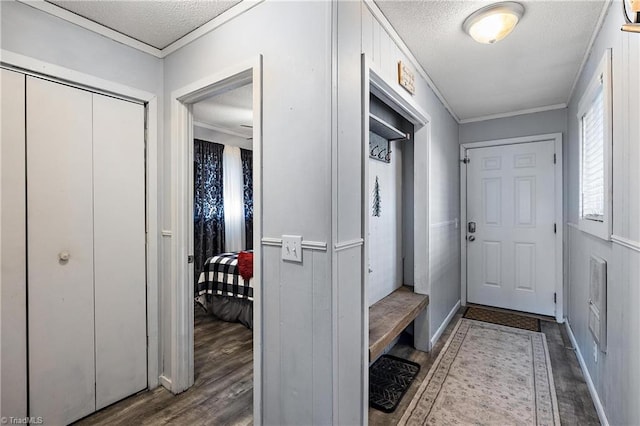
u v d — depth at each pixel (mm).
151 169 2123
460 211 3902
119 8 1729
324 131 1395
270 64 1581
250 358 2574
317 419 1430
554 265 3416
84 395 1848
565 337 2939
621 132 1580
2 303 1574
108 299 1950
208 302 3578
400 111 2379
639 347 1334
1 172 1565
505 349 2703
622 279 1540
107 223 1943
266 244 1593
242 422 1821
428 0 1709
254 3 1639
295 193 1485
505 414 1861
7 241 1587
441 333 3037
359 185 1603
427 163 2703
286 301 1523
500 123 3674
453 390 2104
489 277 3789
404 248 3191
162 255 2184
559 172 3367
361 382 1614
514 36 2047
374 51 1764
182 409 1938
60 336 1760
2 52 1545
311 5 1440
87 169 1858
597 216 2088
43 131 1693
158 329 2180
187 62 1994
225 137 4781
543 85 2850
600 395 1852
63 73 1737
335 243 1392
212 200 4477
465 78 2691
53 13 1699
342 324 1450
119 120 1991
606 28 1810
